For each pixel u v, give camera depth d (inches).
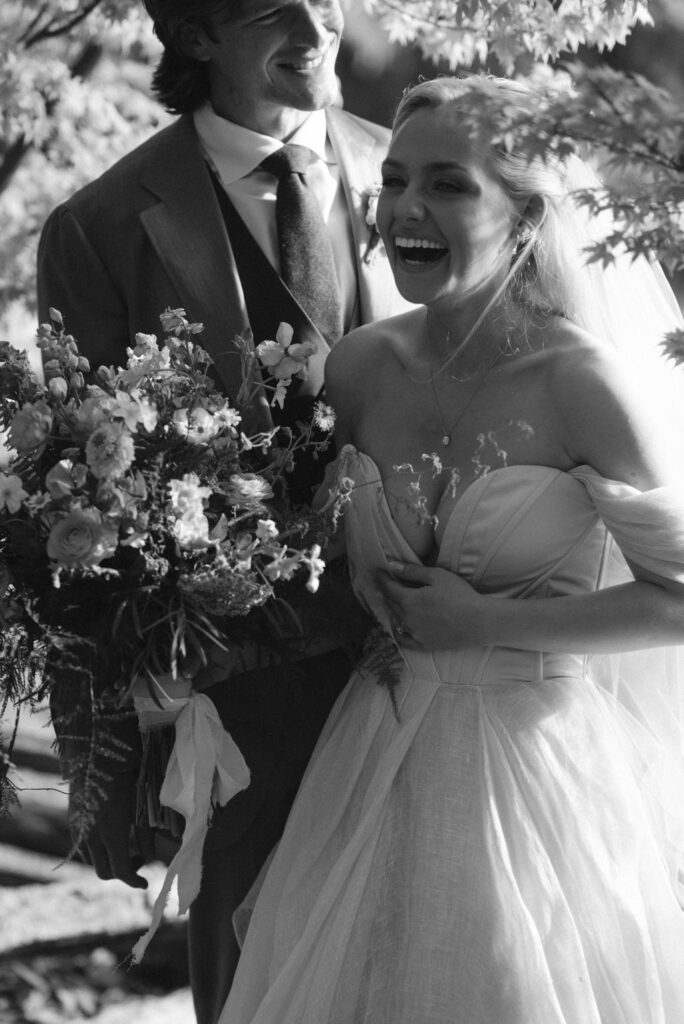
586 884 112.1
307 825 120.3
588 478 112.8
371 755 120.0
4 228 214.5
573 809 113.4
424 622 117.0
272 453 123.2
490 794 113.7
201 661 116.4
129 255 131.1
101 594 112.1
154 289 130.6
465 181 113.7
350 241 135.3
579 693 117.7
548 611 113.3
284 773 126.1
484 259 115.7
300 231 131.0
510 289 118.4
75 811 117.1
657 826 118.2
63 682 113.9
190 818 115.8
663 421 115.0
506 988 107.7
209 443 113.5
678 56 273.0
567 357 115.0
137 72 220.5
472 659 118.4
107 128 213.9
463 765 115.2
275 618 118.1
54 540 106.7
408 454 120.6
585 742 115.6
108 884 213.9
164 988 196.2
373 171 137.4
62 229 133.7
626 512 110.3
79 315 132.6
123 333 132.9
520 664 117.9
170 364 116.9
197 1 125.8
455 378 119.7
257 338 130.9
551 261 118.6
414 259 117.3
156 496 110.3
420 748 117.1
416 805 115.2
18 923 200.5
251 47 126.6
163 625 112.8
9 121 205.5
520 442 115.5
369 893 113.9
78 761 111.6
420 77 127.1
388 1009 110.1
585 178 119.2
